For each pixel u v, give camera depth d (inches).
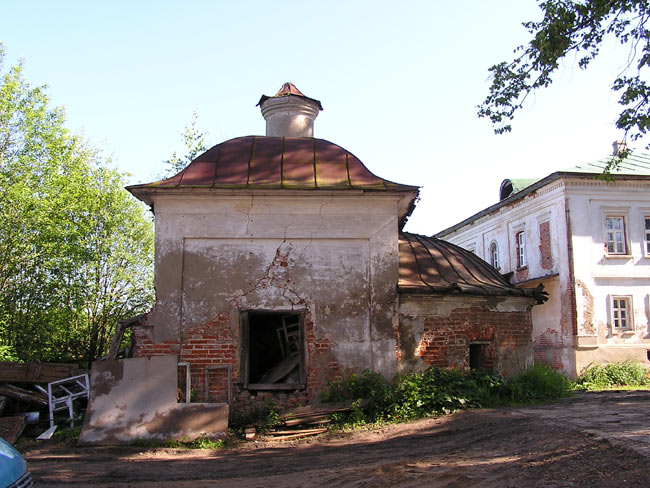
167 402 391.9
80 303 721.6
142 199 444.8
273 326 509.7
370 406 415.8
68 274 712.4
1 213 651.5
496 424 352.2
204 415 389.7
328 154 489.7
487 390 446.6
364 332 438.6
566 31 407.2
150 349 426.3
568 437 286.8
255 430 398.3
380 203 453.4
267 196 444.5
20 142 677.3
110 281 772.0
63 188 694.5
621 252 861.8
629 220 861.8
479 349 501.4
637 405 424.5
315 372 429.4
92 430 383.2
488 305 494.6
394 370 435.2
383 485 244.5
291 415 409.4
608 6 395.2
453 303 474.3
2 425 405.1
